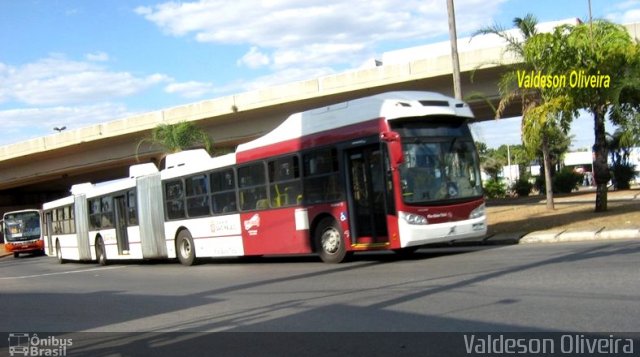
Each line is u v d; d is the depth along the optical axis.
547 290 9.13
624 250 12.73
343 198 14.84
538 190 47.38
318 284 12.27
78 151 46.44
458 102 14.94
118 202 24.61
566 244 15.09
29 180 52.16
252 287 12.97
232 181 18.28
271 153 16.86
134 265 24.36
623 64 18.59
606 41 18.72
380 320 8.35
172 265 21.88
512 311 8.05
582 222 18.19
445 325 7.68
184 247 20.56
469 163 14.69
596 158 20.61
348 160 14.85
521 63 21.78
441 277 11.31
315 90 33.66
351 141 14.59
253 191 17.52
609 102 18.72
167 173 21.27
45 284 19.22
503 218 23.02
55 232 32.03
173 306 11.53
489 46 31.33
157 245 21.78
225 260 21.25
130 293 14.25
